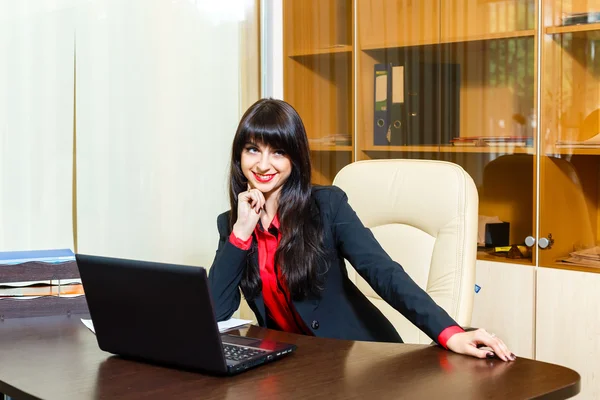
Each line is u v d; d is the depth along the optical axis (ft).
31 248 10.21
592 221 9.45
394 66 11.25
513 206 10.05
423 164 7.29
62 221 10.44
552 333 9.64
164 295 4.61
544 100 9.75
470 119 10.44
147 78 11.25
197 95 11.89
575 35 9.46
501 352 4.87
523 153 9.95
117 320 4.94
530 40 9.84
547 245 9.71
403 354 5.02
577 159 9.52
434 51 10.80
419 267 6.97
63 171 10.44
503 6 10.07
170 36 11.51
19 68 10.05
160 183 11.43
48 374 4.67
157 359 4.83
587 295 9.36
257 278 6.27
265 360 4.82
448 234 6.85
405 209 7.18
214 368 4.54
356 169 7.67
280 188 6.27
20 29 10.05
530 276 9.79
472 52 10.39
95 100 10.71
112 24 10.85
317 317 6.24
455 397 4.09
